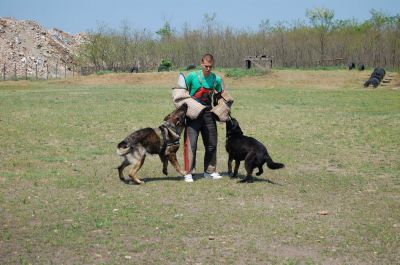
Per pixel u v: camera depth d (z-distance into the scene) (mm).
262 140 13383
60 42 72938
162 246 5707
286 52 49219
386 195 8180
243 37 50656
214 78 8922
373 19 54250
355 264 5316
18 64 59031
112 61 55469
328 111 20219
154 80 41594
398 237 6098
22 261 5223
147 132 8680
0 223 6449
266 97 27094
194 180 9047
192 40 51531
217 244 5793
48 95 27797
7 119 16656
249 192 8172
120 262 5250
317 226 6492
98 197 7742
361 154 11734
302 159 11133
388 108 21359
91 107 21109
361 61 47219
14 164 10039
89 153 11398
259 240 5949
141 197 7781
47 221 6547
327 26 54625
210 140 9023
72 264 5188
